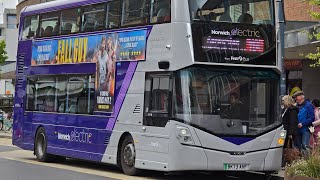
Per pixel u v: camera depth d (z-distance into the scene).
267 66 12.72
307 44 17.33
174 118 12.26
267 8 12.98
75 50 16.06
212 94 12.30
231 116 12.34
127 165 13.88
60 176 13.90
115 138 14.22
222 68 12.45
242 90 12.52
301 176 9.58
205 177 14.17
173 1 12.47
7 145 25.00
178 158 12.18
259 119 12.54
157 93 12.82
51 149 17.06
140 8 13.59
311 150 10.79
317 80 21.92
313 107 13.86
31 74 18.30
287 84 23.41
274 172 13.09
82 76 15.71
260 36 12.77
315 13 14.25
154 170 13.93
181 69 12.27
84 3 15.79
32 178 13.48
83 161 18.69
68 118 16.25
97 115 14.95
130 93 13.73
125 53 13.99
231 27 12.54
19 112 18.89
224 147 12.17
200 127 12.12
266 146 12.47
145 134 13.10
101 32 14.98
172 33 12.42
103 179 13.20
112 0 14.65
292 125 13.71
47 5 17.77
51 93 17.20
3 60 43.44
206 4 12.48
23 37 18.91
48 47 17.42
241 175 14.38
